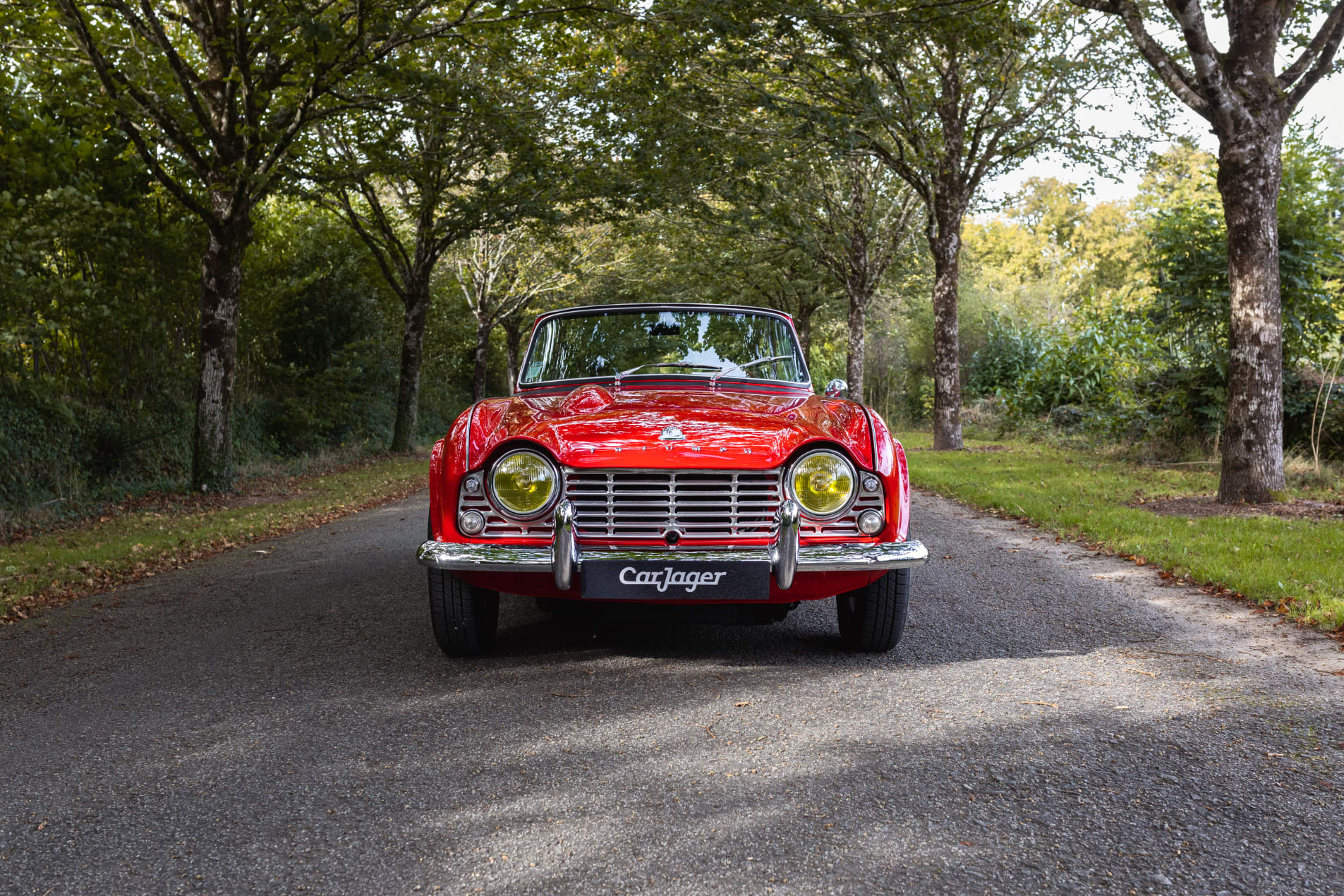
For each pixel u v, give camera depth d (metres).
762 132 14.79
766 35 11.77
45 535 8.88
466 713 3.34
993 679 3.66
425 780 2.73
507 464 3.61
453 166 17.84
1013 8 13.52
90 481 11.81
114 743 3.10
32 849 2.34
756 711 3.30
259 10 9.89
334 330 20.19
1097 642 4.20
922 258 26.98
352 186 16.91
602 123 14.66
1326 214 11.33
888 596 3.87
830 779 2.69
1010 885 2.08
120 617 5.12
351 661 4.07
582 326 5.01
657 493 3.56
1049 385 19.83
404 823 2.45
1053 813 2.44
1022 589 5.41
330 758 2.92
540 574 3.61
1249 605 4.87
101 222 11.26
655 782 2.70
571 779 2.72
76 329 11.96
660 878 2.13
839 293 29.03
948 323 16.69
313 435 18.86
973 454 15.32
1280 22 8.11
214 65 11.53
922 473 12.47
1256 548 5.96
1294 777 2.65
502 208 16.77
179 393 14.78
